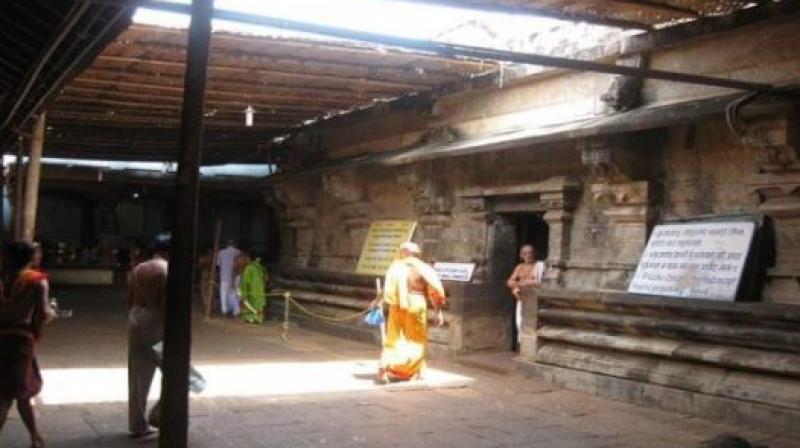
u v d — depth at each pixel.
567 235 10.80
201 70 4.97
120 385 8.98
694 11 8.60
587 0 7.92
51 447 6.33
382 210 15.29
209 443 6.65
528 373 10.21
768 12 8.16
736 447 5.58
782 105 7.66
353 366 11.04
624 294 9.09
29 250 6.12
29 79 8.60
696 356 8.23
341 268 16.34
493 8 7.79
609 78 10.28
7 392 5.83
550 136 9.66
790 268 8.05
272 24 5.66
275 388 9.23
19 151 12.34
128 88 12.74
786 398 7.39
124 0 5.43
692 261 8.77
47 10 6.82
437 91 12.94
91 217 27.73
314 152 18.00
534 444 6.87
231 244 18.41
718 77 8.93
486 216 12.24
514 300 12.27
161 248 6.95
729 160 8.84
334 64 11.29
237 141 19.72
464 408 8.35
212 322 16.89
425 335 9.93
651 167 9.70
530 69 11.07
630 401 8.77
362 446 6.68
